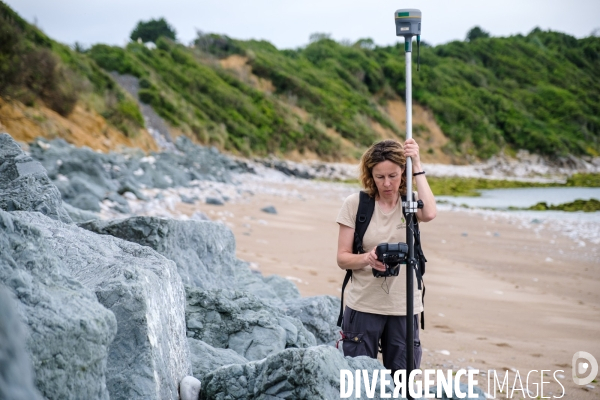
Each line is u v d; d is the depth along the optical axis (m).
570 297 9.60
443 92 82.88
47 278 2.53
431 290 9.43
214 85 52.88
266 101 55.84
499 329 7.48
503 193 42.44
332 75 75.06
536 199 37.28
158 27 83.12
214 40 65.81
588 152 84.94
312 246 11.80
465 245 14.38
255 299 4.73
